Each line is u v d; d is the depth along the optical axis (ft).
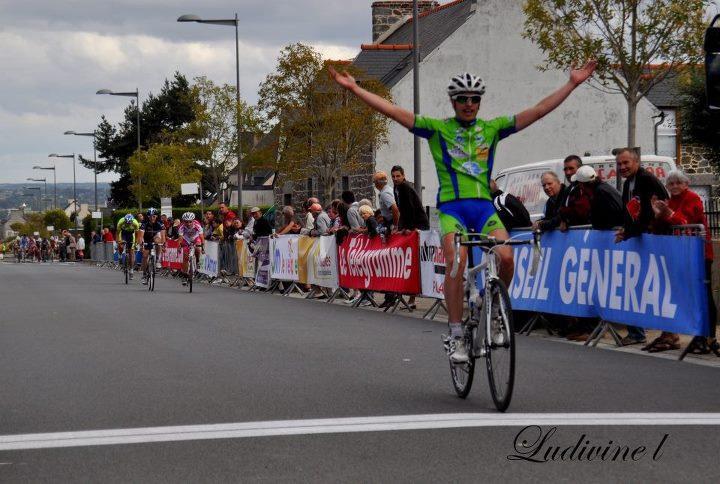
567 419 23.17
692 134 119.34
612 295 39.50
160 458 19.74
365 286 62.13
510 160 135.33
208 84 163.63
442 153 26.07
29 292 81.82
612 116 136.46
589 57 86.53
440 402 25.94
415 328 47.06
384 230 58.90
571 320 43.62
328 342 40.83
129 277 103.14
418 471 18.34
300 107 118.42
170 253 120.47
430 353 36.99
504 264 25.79
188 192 148.66
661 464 18.75
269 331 45.68
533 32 93.97
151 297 73.46
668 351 37.70
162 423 23.41
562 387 28.32
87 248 284.61
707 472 18.13
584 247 41.45
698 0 82.53
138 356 36.63
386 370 32.27
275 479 17.93
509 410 24.57
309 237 72.64
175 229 99.96
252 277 88.79
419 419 23.40
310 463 19.08
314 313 56.75
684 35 84.84
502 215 46.98
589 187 41.45
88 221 303.48
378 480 17.75
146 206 310.65
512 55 134.10
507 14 133.69
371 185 131.85
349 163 122.83
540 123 135.44
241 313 56.80
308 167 124.57
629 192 38.99
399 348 38.60
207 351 37.93
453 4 154.92
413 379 30.22
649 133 136.98
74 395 27.89
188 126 167.12
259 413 24.53
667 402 25.68
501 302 24.21
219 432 22.17
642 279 37.65
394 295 59.21
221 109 163.02
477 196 26.04
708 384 28.91
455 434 21.59
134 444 21.09
